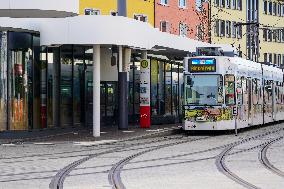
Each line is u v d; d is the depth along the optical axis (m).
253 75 39.50
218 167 18.25
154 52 42.59
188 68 34.81
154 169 18.00
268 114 43.78
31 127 32.88
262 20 79.69
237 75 35.56
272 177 15.85
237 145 26.69
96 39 30.92
